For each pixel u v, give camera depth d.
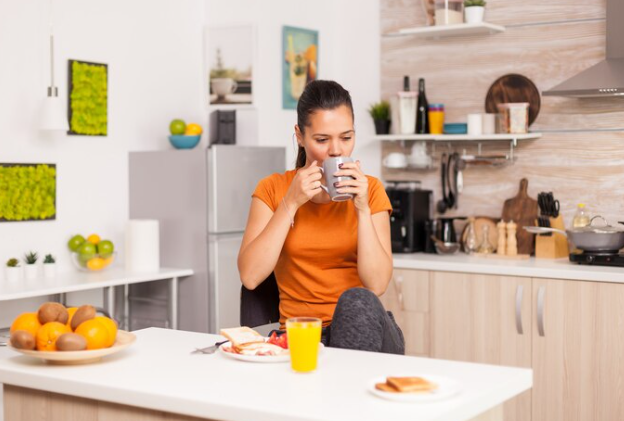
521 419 3.87
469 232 4.43
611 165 4.19
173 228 4.48
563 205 4.32
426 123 4.57
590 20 4.23
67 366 1.84
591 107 4.23
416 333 4.16
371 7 4.92
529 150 4.40
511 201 4.42
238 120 4.82
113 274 4.21
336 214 2.52
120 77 4.59
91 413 1.77
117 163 4.59
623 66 3.96
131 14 4.64
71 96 4.32
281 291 2.60
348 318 2.06
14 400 1.91
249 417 1.48
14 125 4.08
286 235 2.42
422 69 4.75
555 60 4.33
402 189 4.47
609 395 3.64
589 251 3.91
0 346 3.36
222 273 4.37
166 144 4.85
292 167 4.96
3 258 4.04
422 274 4.14
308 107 2.41
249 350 1.87
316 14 5.00
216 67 4.91
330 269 2.53
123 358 1.90
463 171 4.60
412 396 1.50
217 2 4.95
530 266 3.87
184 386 1.65
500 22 4.48
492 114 4.37
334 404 1.50
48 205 4.23
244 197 4.47
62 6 4.29
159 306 4.53
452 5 4.41
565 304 3.73
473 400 1.53
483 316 3.96
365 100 4.96
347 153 2.43
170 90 4.86
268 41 4.79
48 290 3.70
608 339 3.63
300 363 1.72
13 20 4.07
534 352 3.83
